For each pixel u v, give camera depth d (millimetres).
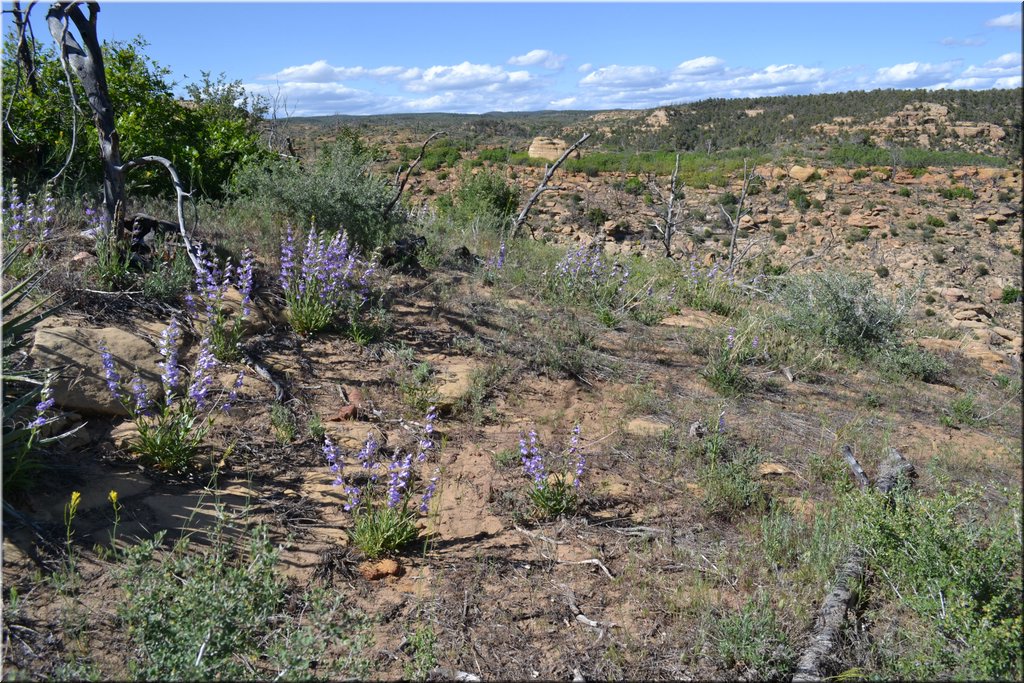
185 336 5656
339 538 4082
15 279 5422
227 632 2939
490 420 5652
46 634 3111
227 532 3893
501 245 9797
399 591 3771
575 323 7824
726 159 57688
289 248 6668
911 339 10430
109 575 3449
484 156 48062
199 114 10711
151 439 4297
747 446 5746
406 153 48062
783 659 3459
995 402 8289
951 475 5758
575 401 6184
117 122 9156
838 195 46969
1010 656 3244
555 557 4191
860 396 7535
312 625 3320
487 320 7414
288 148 13305
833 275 9961
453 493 4664
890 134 87688
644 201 41781
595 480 5008
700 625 3645
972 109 95500
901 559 3982
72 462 4172
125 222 6828
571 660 3461
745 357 7531
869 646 3588
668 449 5531
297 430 5070
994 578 3670
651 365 7223
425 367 6062
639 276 10641
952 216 42688
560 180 43344
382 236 8578
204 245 7020
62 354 4613
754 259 20234
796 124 100875
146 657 2996
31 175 8023
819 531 4285
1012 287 31734
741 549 4312
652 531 4477
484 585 3896
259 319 6273
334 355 6156
